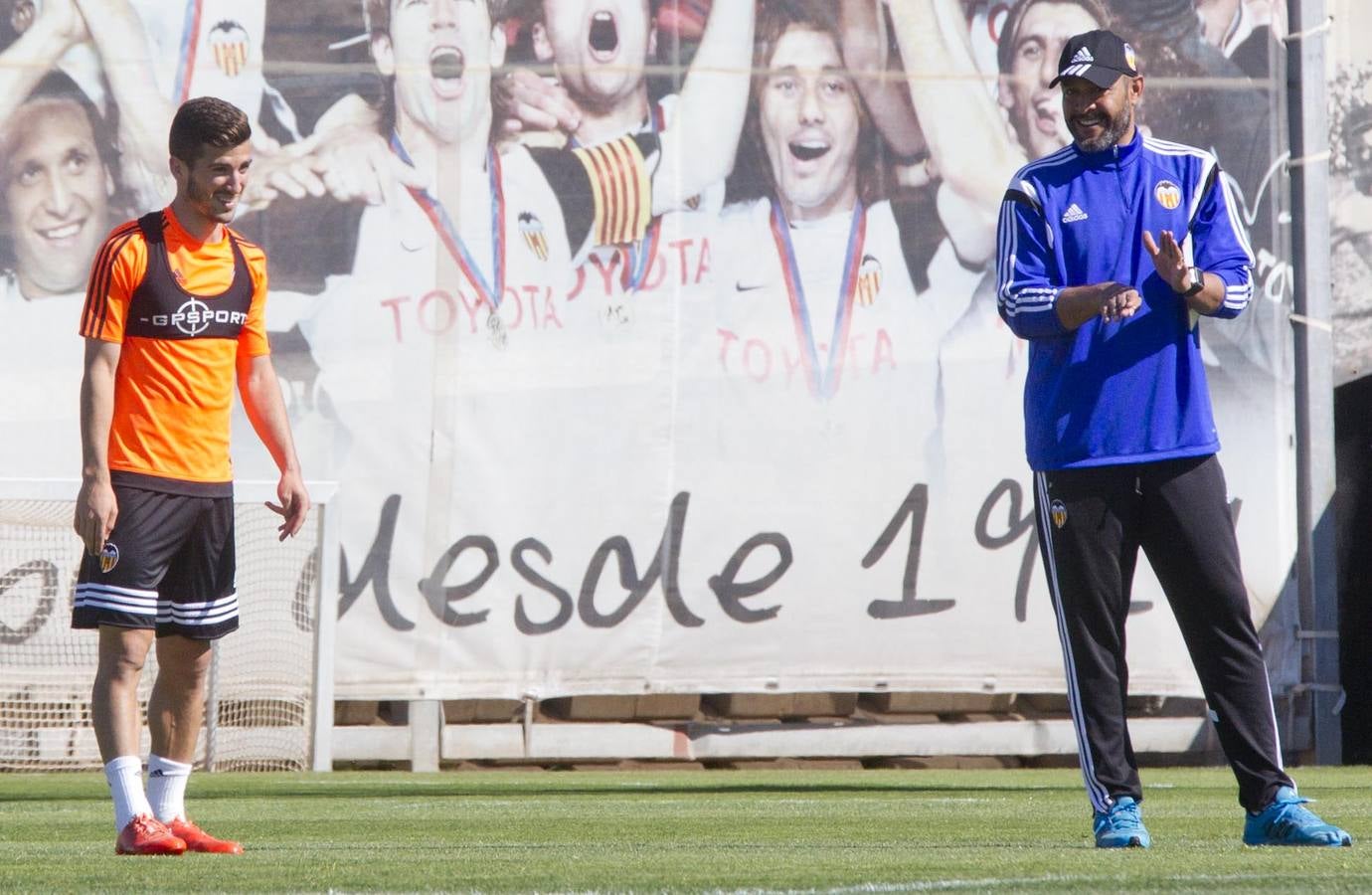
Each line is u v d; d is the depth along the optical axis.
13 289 28.06
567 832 14.45
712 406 29.67
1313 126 32.09
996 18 30.81
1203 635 11.65
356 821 16.23
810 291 30.00
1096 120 11.82
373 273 28.97
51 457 28.03
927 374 30.19
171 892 8.57
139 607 11.61
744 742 30.27
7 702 27.44
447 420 29.05
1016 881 8.74
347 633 28.66
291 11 29.08
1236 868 9.54
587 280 29.50
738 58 30.08
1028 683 30.17
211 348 11.91
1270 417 31.36
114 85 28.58
